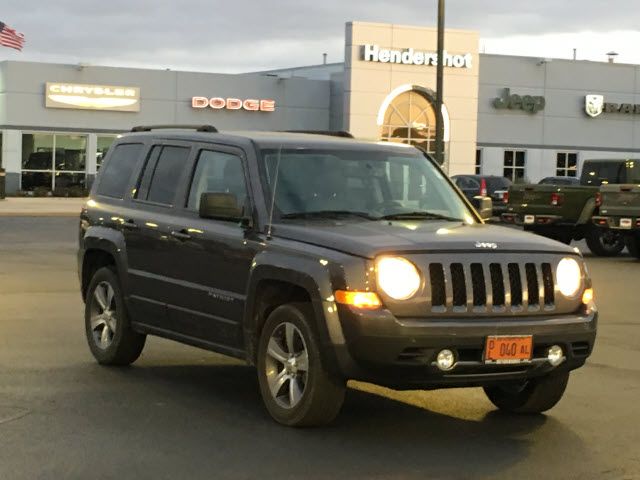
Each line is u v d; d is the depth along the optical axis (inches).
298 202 301.7
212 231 311.6
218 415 298.5
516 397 306.8
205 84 1915.6
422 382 265.3
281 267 279.7
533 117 2143.2
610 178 980.6
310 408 275.3
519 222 951.6
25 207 1528.1
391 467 249.3
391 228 286.0
